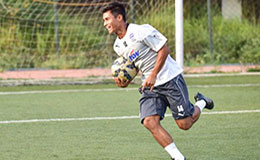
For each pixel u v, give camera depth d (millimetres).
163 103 19578
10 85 45031
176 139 24703
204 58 57906
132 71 19578
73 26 61938
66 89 42812
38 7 61250
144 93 19625
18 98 38281
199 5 70000
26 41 59906
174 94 19422
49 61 58219
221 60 59344
